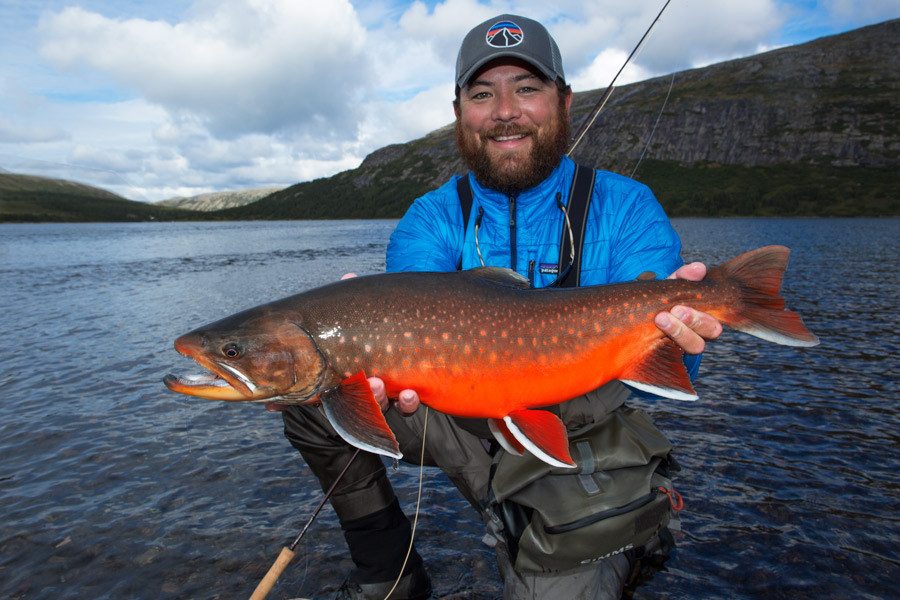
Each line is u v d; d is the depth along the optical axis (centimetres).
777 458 126
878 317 308
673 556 90
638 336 76
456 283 77
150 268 671
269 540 99
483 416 76
